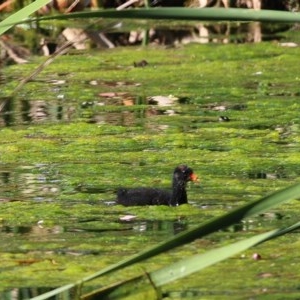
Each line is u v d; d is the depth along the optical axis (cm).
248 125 1711
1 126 1719
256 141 1591
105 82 2128
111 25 818
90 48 2589
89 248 1081
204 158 1495
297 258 1034
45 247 1088
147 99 1945
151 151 1538
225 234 1128
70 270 1003
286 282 955
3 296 930
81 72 2245
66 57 2448
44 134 1652
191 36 2781
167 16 672
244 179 1376
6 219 1195
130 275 991
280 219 1192
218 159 1486
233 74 2194
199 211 1229
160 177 1393
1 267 1018
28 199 1284
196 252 1060
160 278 666
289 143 1583
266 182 1356
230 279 967
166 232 1141
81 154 1520
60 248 1084
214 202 1270
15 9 2825
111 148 1558
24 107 1881
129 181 1371
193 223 1178
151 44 2656
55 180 1377
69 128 1694
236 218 647
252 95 1964
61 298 926
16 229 1157
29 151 1538
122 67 2303
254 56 2430
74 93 2009
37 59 2433
